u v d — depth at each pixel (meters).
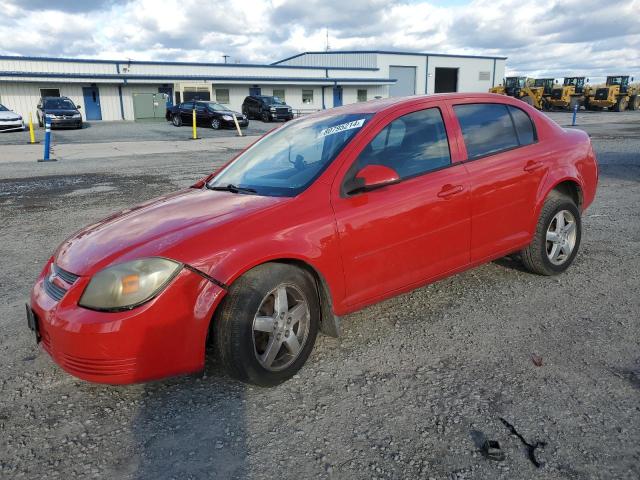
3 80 34.69
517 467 2.25
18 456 2.43
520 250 4.34
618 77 41.94
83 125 32.53
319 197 3.11
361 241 3.18
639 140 16.70
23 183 10.50
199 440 2.52
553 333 3.47
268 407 2.77
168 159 14.57
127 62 39.84
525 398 2.75
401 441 2.45
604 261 4.89
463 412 2.65
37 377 3.13
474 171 3.76
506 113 4.20
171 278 2.61
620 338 3.37
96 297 2.59
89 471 2.32
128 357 2.56
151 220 3.10
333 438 2.49
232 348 2.75
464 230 3.71
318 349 3.38
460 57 59.16
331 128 3.64
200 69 42.84
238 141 21.03
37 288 2.96
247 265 2.76
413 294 4.22
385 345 3.40
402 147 3.51
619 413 2.59
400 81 55.97
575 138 4.67
